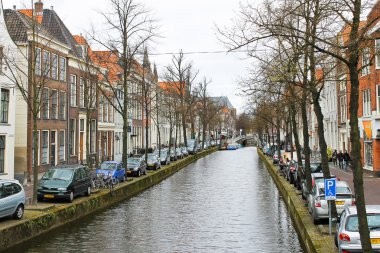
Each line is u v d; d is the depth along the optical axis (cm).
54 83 3041
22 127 2759
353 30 849
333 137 4406
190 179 3534
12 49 2394
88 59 2711
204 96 7100
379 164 2892
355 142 812
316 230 1287
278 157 4056
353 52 821
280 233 1562
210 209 2077
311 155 4372
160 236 1504
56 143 3125
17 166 2756
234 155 7356
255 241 1439
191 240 1452
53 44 3038
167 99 5206
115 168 2584
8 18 2827
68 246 1352
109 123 4312
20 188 1441
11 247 1285
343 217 1020
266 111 3666
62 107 3241
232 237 1498
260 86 2300
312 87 1311
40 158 2886
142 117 5450
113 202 2227
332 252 1020
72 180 1861
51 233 1531
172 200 2375
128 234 1531
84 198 1945
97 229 1612
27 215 1490
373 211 991
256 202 2302
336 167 3684
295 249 1332
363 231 782
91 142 3750
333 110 4375
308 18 1138
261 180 3428
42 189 1811
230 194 2622
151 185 3103
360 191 793
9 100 2481
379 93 2841
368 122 2998
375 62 2808
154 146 6550
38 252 1275
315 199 1399
